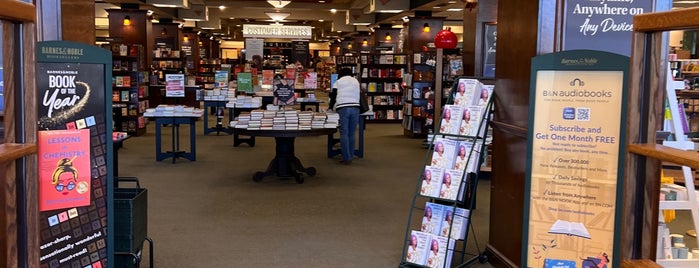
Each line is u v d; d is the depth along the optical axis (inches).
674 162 68.6
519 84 159.0
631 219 77.8
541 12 147.6
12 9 69.4
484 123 175.6
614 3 147.9
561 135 128.3
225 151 414.9
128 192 159.5
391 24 924.0
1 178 76.0
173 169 339.3
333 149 414.9
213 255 183.2
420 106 504.7
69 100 121.6
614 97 123.0
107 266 128.3
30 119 75.7
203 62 1027.3
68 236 123.0
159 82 659.4
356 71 665.6
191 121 366.6
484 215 239.5
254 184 298.5
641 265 75.9
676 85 172.1
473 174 177.2
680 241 151.6
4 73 75.2
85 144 122.6
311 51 1770.4
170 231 209.5
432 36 709.3
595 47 148.5
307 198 267.3
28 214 76.1
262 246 193.3
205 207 247.1
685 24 67.1
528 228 132.5
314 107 637.3
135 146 436.8
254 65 748.6
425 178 167.0
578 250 127.7
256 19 1171.3
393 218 232.7
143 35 623.8
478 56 373.4
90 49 122.6
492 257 177.0
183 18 798.5
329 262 177.9
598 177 125.1
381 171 342.0
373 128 587.5
